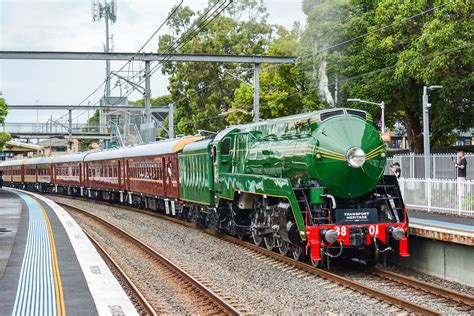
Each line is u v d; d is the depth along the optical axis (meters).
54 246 17.36
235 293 12.16
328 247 13.92
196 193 23.12
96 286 11.77
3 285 11.93
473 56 28.88
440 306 10.70
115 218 30.17
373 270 13.98
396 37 32.62
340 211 13.95
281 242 15.80
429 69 29.14
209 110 53.94
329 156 14.05
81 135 63.38
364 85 34.25
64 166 51.84
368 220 14.05
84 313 9.70
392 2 32.66
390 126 41.84
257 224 17.17
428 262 14.15
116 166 37.88
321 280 13.16
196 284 12.61
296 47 43.81
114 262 15.45
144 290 12.77
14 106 52.56
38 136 67.12
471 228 14.41
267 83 44.34
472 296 11.26
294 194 14.12
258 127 18.27
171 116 39.47
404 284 12.55
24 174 66.19
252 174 17.98
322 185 14.29
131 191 35.06
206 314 10.48
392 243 14.96
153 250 17.31
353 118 14.45
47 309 9.98
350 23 35.12
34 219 25.56
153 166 30.16
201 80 55.53
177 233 22.58
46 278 12.59
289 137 15.77
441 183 20.91
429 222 17.11
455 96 30.97
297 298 11.59
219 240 20.25
